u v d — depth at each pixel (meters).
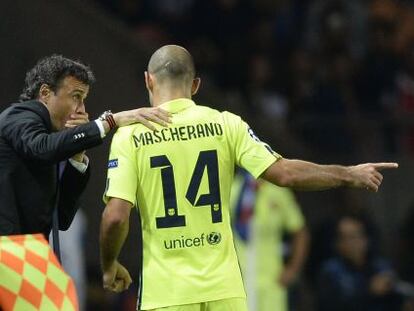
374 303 40.69
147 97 47.06
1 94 45.56
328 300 40.59
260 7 51.75
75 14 46.69
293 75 50.94
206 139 23.09
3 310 20.50
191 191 22.92
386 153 49.38
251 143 23.08
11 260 20.59
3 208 22.02
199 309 22.64
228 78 50.72
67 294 20.75
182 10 51.59
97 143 22.34
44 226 22.59
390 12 52.94
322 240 46.00
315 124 49.59
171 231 22.84
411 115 49.53
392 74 51.81
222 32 51.25
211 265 22.75
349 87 51.00
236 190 39.03
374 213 49.19
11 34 45.91
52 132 22.75
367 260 41.28
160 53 23.44
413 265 45.47
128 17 51.44
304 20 52.06
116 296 44.06
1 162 22.12
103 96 46.59
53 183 22.67
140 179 22.98
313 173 22.84
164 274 22.75
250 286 38.69
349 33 51.94
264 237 38.94
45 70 22.64
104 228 22.78
